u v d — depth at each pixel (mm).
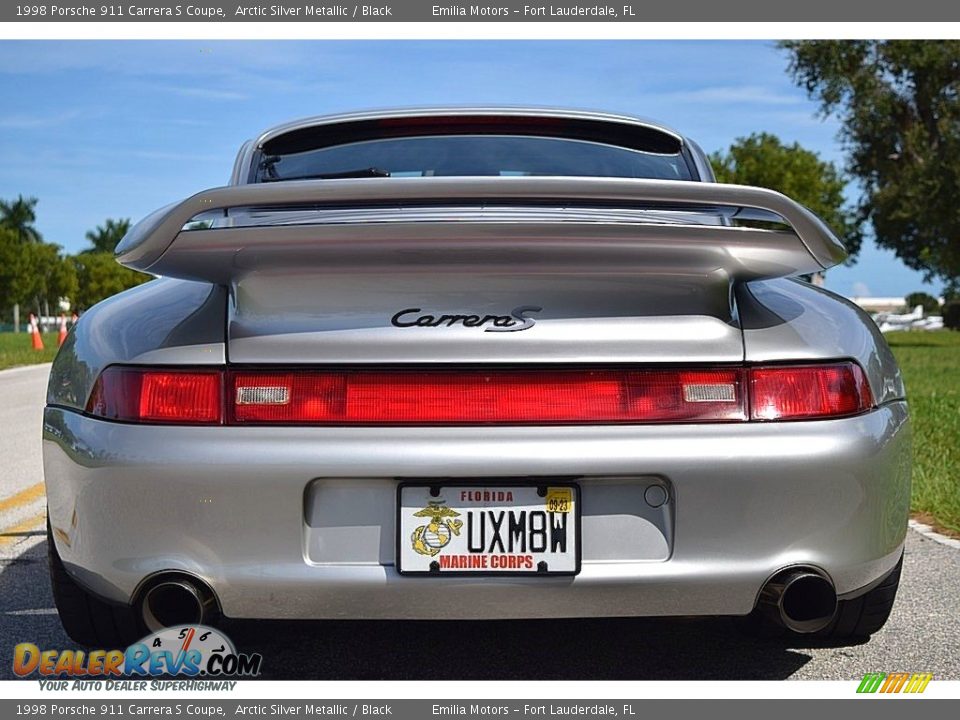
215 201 1948
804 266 2088
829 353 2211
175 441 2107
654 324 2154
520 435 2090
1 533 4145
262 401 2117
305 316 2150
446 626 2900
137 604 2188
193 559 2105
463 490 2119
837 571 2166
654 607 2143
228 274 2145
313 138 3137
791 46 36125
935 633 2828
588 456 2080
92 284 97062
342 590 2100
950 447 6125
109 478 2127
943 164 32312
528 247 2033
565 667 2580
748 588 2129
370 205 1988
